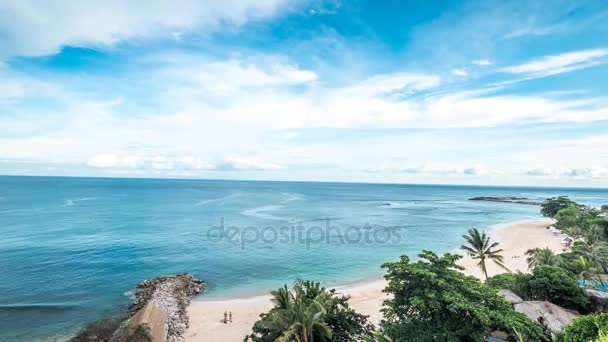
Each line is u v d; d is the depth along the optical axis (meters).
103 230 81.81
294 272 50.78
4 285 43.38
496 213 138.88
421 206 169.38
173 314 33.09
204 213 116.25
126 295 40.53
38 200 156.12
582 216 76.25
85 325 32.06
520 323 17.03
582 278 35.50
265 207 140.62
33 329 31.48
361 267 53.56
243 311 35.78
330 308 23.06
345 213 124.88
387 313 20.69
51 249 62.28
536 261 40.03
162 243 68.44
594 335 12.88
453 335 16.94
